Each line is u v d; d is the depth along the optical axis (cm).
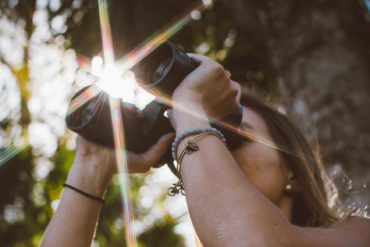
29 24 345
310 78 272
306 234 120
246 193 119
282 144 158
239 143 152
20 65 359
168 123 164
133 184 549
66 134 413
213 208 118
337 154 253
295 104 274
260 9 301
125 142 163
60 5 336
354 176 246
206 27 379
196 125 132
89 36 334
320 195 161
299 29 283
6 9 343
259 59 391
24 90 371
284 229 117
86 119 164
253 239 113
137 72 146
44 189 454
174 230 607
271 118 162
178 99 137
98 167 164
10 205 448
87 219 159
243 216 116
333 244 123
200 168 124
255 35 334
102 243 442
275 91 368
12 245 454
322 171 179
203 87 139
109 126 162
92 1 323
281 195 157
